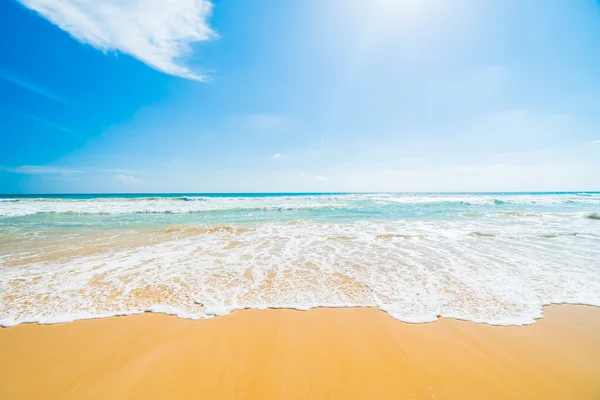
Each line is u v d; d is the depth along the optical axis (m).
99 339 3.55
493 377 2.90
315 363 3.12
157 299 4.72
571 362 3.14
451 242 9.40
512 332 3.74
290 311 4.33
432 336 3.65
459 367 3.05
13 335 3.62
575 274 6.02
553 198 40.41
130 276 5.84
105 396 2.65
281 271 6.26
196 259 7.23
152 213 18.38
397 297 4.84
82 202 26.45
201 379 2.86
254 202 27.83
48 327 3.82
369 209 21.64
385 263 6.92
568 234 10.71
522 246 8.82
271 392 2.70
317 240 9.69
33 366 3.05
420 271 6.27
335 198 38.06
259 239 9.84
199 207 21.75
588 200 34.84
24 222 13.78
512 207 24.56
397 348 3.39
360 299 4.76
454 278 5.78
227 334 3.69
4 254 7.58
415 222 14.23
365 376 2.92
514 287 5.27
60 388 2.74
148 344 3.46
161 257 7.41
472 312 4.29
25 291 4.99
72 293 4.93
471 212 19.41
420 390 2.73
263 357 3.21
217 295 4.90
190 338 3.59
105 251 8.01
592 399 2.61
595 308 4.45
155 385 2.79
